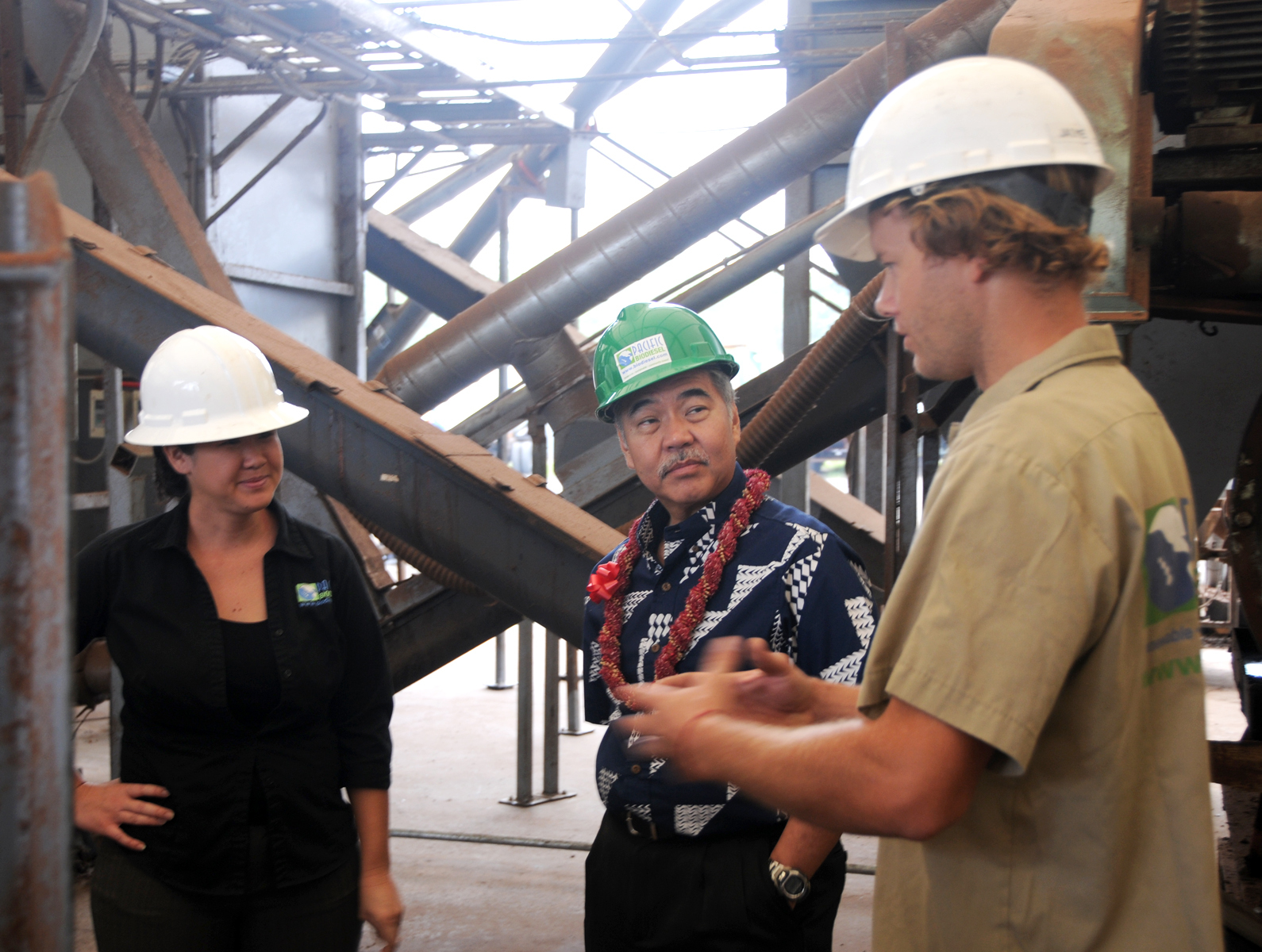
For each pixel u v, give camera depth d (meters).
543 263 4.86
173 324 3.04
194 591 1.79
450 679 7.83
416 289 7.82
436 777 5.30
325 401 3.01
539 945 3.36
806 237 4.85
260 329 3.08
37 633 0.65
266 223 6.77
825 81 4.18
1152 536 0.95
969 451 0.96
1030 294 0.98
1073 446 0.92
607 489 4.59
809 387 3.21
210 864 1.75
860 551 5.28
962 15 3.32
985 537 0.91
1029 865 0.97
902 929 1.11
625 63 6.74
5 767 0.65
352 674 1.93
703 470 1.69
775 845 1.60
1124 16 1.93
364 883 1.90
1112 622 0.92
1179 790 0.96
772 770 0.95
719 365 1.74
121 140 4.21
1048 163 0.96
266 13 5.30
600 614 1.83
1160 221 2.01
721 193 4.37
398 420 3.00
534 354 5.21
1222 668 7.68
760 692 1.23
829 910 1.63
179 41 6.00
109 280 3.08
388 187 7.48
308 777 1.81
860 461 6.59
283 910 1.79
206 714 1.75
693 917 1.61
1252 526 2.68
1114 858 0.93
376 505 3.04
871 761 0.91
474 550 2.98
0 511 0.64
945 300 1.01
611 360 1.74
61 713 0.67
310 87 6.25
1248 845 3.27
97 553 1.82
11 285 0.63
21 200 0.63
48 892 0.67
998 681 0.88
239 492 1.80
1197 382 3.90
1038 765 0.96
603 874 1.73
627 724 1.08
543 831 4.47
